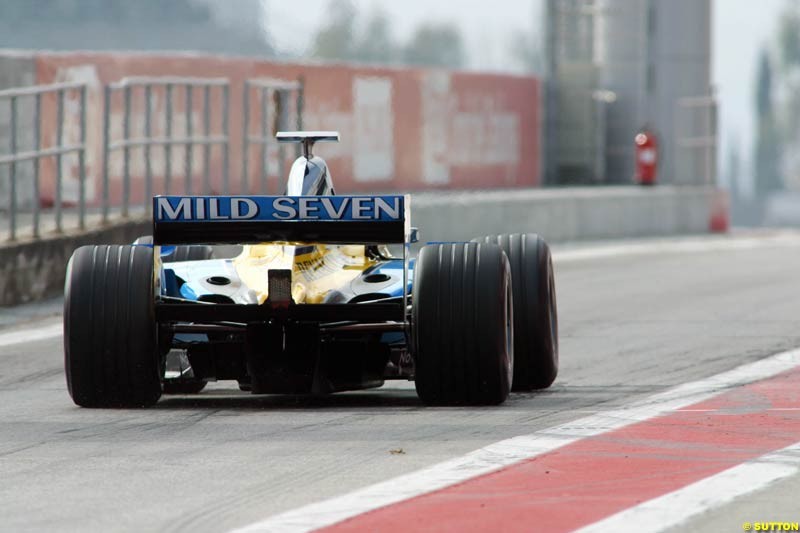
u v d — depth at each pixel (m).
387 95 101.94
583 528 20.91
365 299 31.66
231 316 30.33
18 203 77.88
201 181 85.62
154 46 153.50
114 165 81.25
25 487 23.92
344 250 33.97
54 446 27.53
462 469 24.95
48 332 47.84
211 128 86.00
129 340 30.95
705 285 64.88
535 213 91.19
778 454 26.14
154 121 83.31
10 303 53.53
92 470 25.23
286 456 26.27
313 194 32.25
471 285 30.91
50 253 55.91
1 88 77.69
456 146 108.62
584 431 28.56
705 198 105.38
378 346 32.12
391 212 30.09
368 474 24.64
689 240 97.25
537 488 23.47
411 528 20.92
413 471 24.83
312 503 22.52
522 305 34.16
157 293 31.61
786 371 38.44
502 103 113.81
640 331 48.53
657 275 70.06
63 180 79.38
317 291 31.25
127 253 31.47
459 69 108.88
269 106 88.69
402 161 103.56
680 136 119.00
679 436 28.02
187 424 29.83
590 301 58.38
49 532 20.91
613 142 122.06
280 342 30.52
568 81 120.12
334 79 97.06
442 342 30.91
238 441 27.80
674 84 120.81
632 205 98.94
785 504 22.39
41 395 35.06
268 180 89.31
